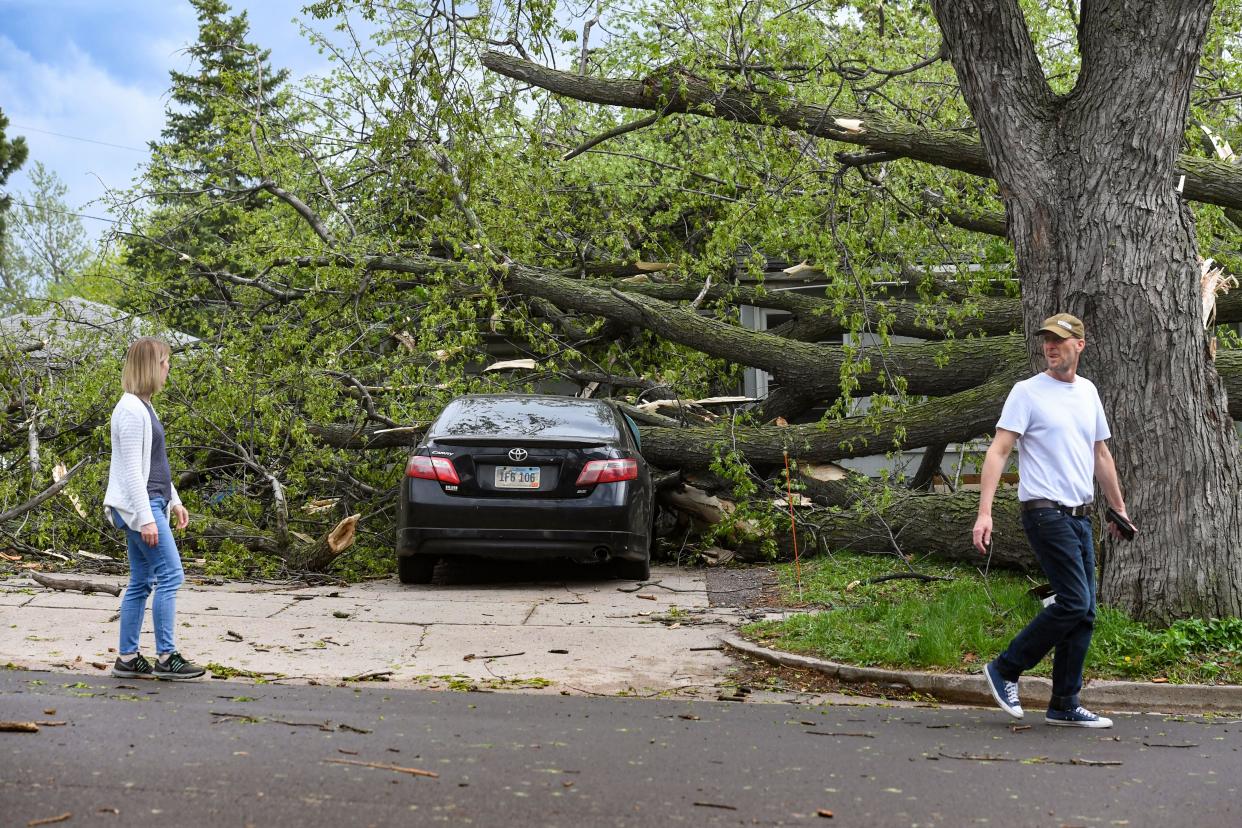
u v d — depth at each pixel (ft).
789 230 37.09
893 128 34.17
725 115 35.73
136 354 19.90
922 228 40.24
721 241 37.24
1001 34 24.41
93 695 17.84
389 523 39.58
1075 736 17.10
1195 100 38.06
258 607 27.45
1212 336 25.94
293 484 38.45
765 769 14.34
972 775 14.28
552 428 33.09
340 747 14.67
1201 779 14.29
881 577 30.60
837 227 37.68
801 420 51.90
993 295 49.80
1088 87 24.00
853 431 37.96
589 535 31.42
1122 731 17.61
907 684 20.95
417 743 15.11
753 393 53.16
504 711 17.87
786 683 21.36
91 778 12.83
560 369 48.24
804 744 15.99
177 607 26.99
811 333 48.37
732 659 23.06
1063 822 12.23
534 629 25.50
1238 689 19.88
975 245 42.68
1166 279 23.41
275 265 48.88
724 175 39.75
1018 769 14.67
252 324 44.57
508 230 44.83
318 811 11.82
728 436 38.96
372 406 40.24
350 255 44.88
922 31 39.81
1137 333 23.29
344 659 22.20
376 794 12.51
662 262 51.55
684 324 42.63
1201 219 36.19
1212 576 22.63
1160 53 23.50
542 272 45.85
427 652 23.03
